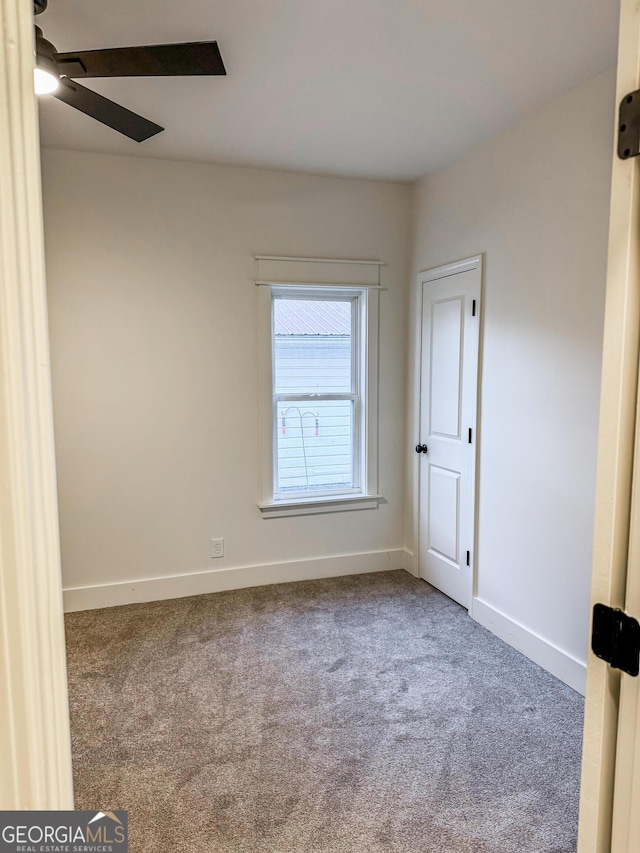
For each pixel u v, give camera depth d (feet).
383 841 5.13
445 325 10.56
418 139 9.09
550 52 6.51
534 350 8.21
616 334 2.49
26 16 1.71
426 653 8.67
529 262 8.27
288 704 7.32
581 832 2.79
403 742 6.54
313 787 5.82
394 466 12.28
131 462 10.44
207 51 4.99
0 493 1.72
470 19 5.87
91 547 10.35
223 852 5.01
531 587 8.43
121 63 5.20
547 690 7.64
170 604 10.55
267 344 11.03
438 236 10.75
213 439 10.88
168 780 5.92
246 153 9.79
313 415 11.92
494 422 9.19
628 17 2.39
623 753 2.54
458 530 10.40
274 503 11.35
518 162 8.45
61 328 9.86
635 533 2.44
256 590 11.23
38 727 1.83
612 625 2.55
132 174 9.98
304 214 11.04
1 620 1.74
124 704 7.33
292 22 5.92
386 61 6.71
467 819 5.39
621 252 2.45
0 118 1.66
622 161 2.43
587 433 7.32
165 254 10.28
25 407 1.75
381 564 12.31
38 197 1.78
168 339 10.44
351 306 12.04
